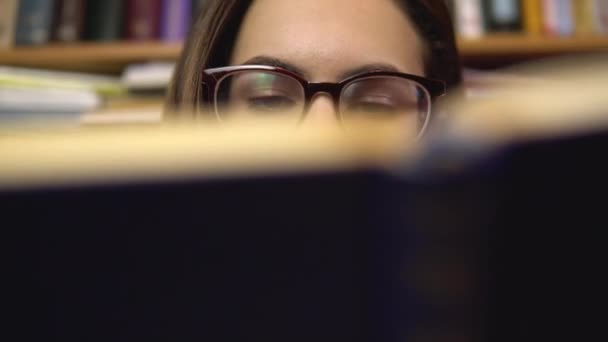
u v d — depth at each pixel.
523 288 0.15
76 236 0.15
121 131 0.14
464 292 0.15
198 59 0.64
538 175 0.15
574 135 0.15
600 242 0.15
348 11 0.59
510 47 0.96
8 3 0.95
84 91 0.92
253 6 0.63
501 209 0.15
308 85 0.57
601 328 0.16
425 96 0.59
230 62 0.65
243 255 0.15
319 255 0.15
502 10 0.97
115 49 0.94
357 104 0.57
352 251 0.15
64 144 0.14
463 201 0.15
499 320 0.15
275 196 0.15
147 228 0.15
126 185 0.14
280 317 0.16
